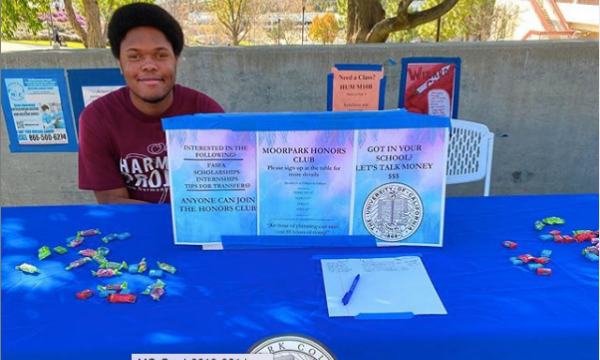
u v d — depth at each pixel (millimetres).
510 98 2965
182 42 1794
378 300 1058
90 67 2770
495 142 3059
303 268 1194
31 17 4754
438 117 1209
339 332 969
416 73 2869
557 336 967
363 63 2836
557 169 3135
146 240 1341
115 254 1271
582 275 1160
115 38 1675
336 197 1261
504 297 1071
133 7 1661
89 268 1200
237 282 1137
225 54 2809
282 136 1217
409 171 1244
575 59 2906
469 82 2924
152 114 1815
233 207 1274
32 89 2787
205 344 955
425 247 1286
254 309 1039
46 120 2865
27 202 3062
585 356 985
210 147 1224
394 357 968
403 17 4270
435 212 1269
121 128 1818
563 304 1048
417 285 1110
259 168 1242
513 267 1192
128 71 1671
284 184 1255
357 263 1206
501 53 2869
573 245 1305
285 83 2869
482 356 974
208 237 1294
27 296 1086
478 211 1512
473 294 1081
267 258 1239
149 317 1017
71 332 975
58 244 1327
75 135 2914
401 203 1264
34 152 2943
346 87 2857
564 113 3010
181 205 1271
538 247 1296
